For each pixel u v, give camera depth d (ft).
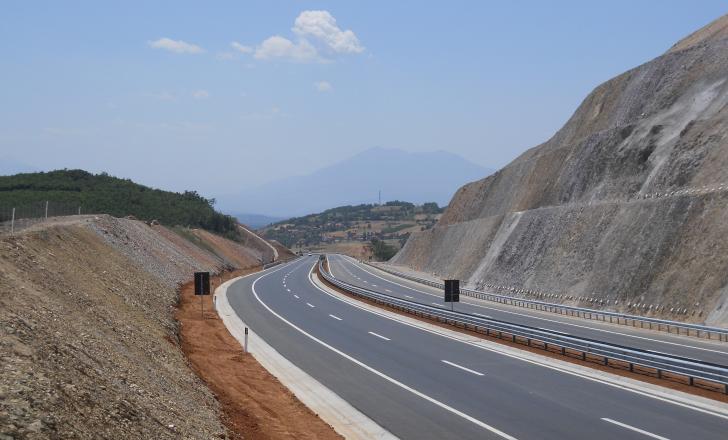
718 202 108.06
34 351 33.37
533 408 48.96
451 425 44.65
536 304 130.72
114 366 41.39
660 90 163.94
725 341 84.28
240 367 66.90
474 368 65.87
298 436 43.06
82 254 95.96
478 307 135.54
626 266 118.73
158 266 150.00
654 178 134.31
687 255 106.42
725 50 152.66
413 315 112.88
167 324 82.99
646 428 42.86
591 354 71.72
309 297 146.41
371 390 56.13
